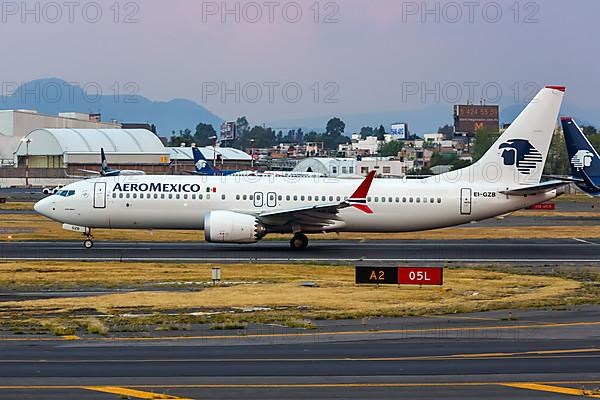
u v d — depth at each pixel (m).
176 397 77.31
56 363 90.81
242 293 146.25
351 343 103.44
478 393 79.56
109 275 167.75
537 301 139.88
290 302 137.25
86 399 76.19
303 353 97.19
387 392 79.62
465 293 149.50
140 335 108.00
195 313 125.94
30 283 156.12
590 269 187.38
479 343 103.75
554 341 105.12
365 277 154.88
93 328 110.31
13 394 77.69
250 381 83.31
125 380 83.38
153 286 154.38
